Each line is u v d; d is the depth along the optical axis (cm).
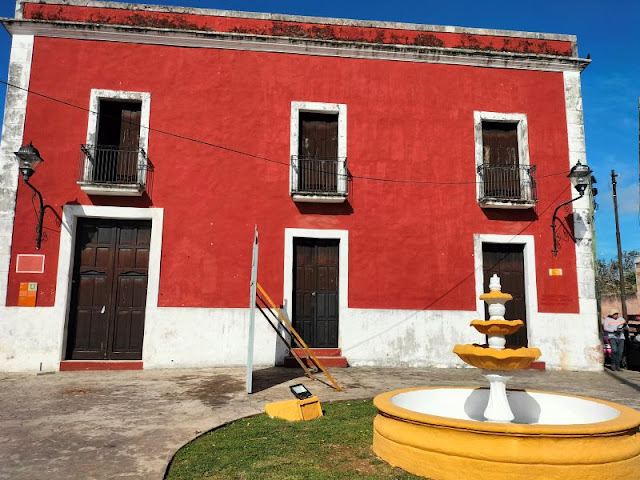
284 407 538
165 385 709
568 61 1039
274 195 938
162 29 939
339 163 962
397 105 998
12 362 820
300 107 969
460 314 941
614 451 321
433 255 956
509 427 324
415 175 979
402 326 927
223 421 518
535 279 963
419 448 358
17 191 866
